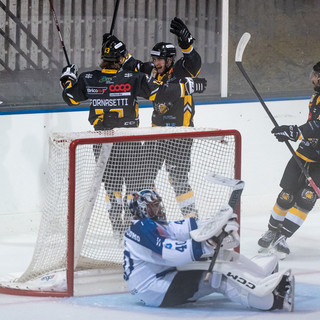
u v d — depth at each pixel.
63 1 25.83
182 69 22.75
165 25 27.72
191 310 16.25
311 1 28.94
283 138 21.05
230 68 28.12
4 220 23.94
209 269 15.84
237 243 16.06
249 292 15.94
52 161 18.52
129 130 18.72
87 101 25.47
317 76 21.44
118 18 26.95
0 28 24.91
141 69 23.81
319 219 26.27
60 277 18.05
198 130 19.16
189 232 16.19
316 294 17.70
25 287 17.75
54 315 16.03
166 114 23.09
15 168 23.98
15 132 23.92
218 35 27.91
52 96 25.66
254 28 28.38
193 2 27.66
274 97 28.30
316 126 21.00
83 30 26.38
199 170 19.69
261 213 27.23
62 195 17.81
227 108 27.16
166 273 16.25
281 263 20.95
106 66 20.92
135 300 17.14
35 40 25.41
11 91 25.11
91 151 18.73
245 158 27.30
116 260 18.84
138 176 19.27
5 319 15.77
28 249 22.42
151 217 16.27
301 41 29.00
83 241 18.22
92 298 17.30
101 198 19.28
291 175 21.77
